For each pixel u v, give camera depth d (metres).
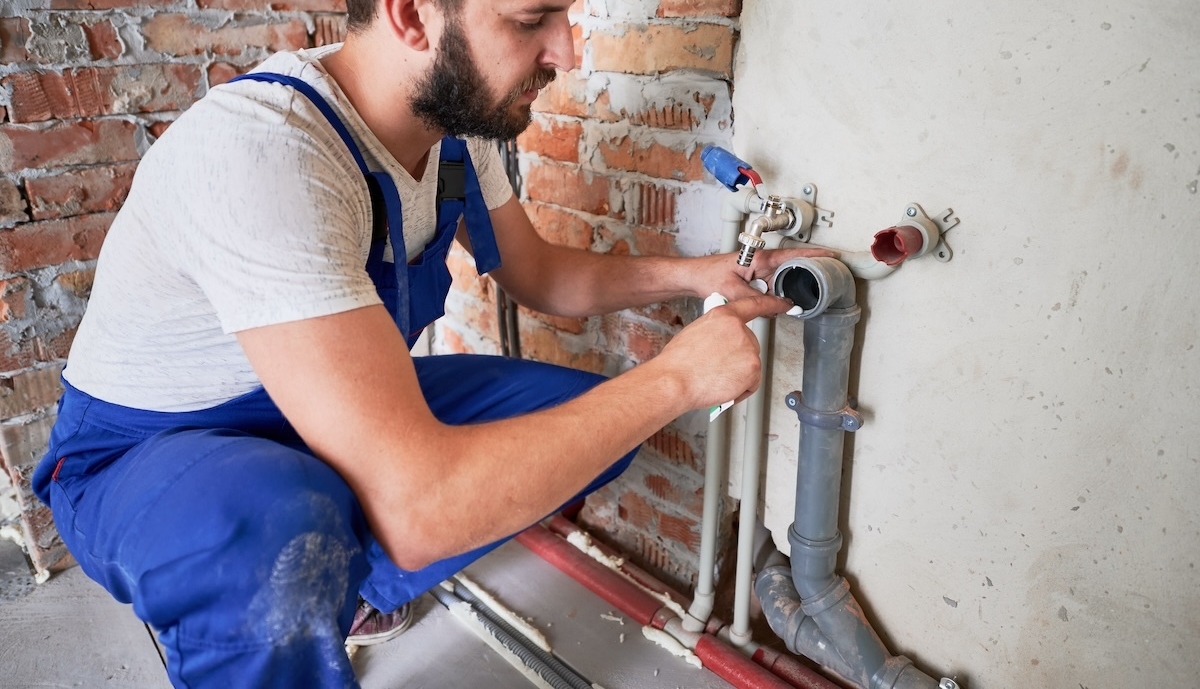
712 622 1.21
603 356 1.32
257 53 1.37
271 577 0.68
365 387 0.68
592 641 1.19
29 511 1.30
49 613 1.26
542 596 1.28
